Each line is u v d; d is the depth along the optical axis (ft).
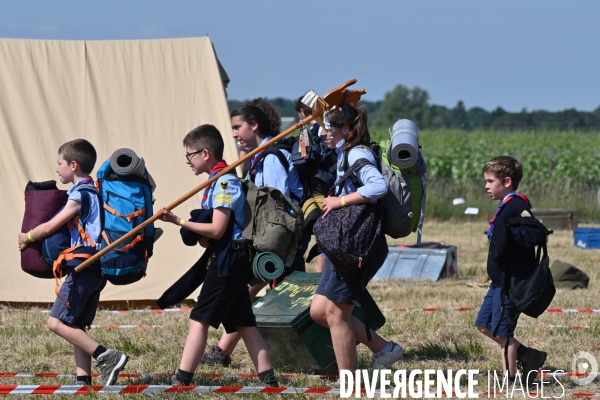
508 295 66.69
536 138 469.16
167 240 117.39
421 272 148.36
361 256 61.11
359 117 64.13
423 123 655.35
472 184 312.71
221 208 62.44
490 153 354.54
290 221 63.00
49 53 120.06
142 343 86.33
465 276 153.89
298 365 76.33
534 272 65.82
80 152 66.03
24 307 113.60
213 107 118.62
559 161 330.75
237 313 66.39
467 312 109.09
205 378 70.74
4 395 63.57
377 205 62.54
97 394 64.03
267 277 62.13
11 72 118.01
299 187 77.00
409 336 91.09
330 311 63.98
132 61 120.88
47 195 65.21
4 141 115.65
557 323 100.37
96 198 64.69
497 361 80.07
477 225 268.41
